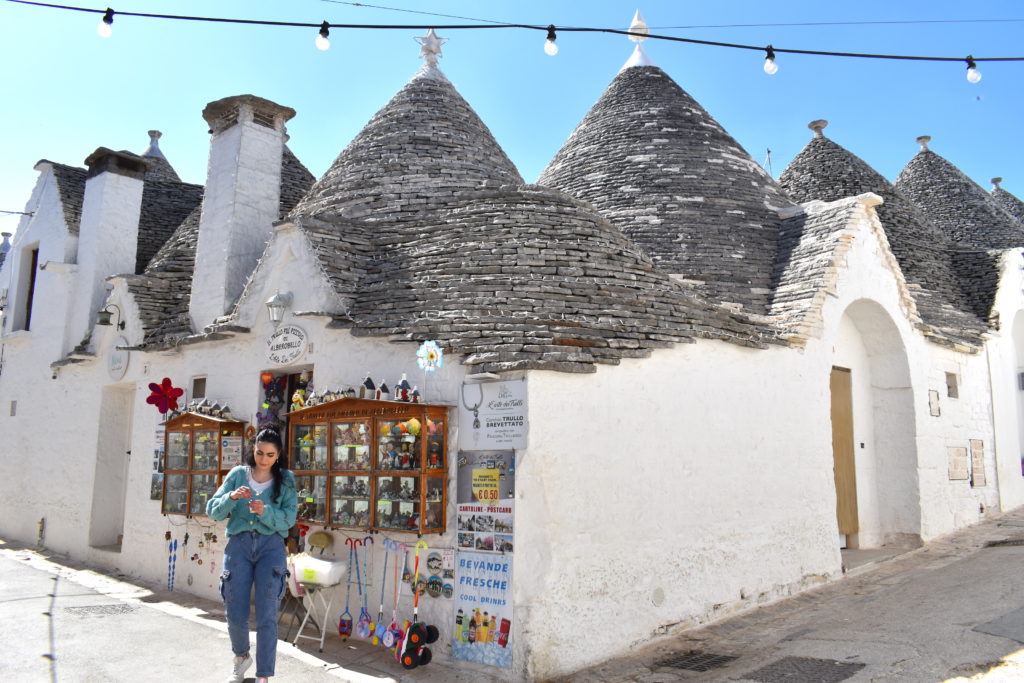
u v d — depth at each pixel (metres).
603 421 6.65
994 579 8.25
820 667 5.91
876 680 5.48
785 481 8.59
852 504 10.53
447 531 6.36
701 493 7.52
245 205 10.16
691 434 7.50
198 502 8.65
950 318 12.59
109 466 11.37
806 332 9.20
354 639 6.82
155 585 9.35
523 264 7.46
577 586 6.24
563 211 8.37
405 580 6.55
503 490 6.07
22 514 13.04
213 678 5.66
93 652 6.25
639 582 6.76
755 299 10.13
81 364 12.02
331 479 6.94
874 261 10.69
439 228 8.43
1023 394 14.07
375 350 7.25
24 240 14.54
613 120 13.77
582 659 6.16
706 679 5.86
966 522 11.64
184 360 9.76
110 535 11.28
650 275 8.14
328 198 10.19
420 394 6.77
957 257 14.54
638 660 6.36
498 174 10.57
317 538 7.02
